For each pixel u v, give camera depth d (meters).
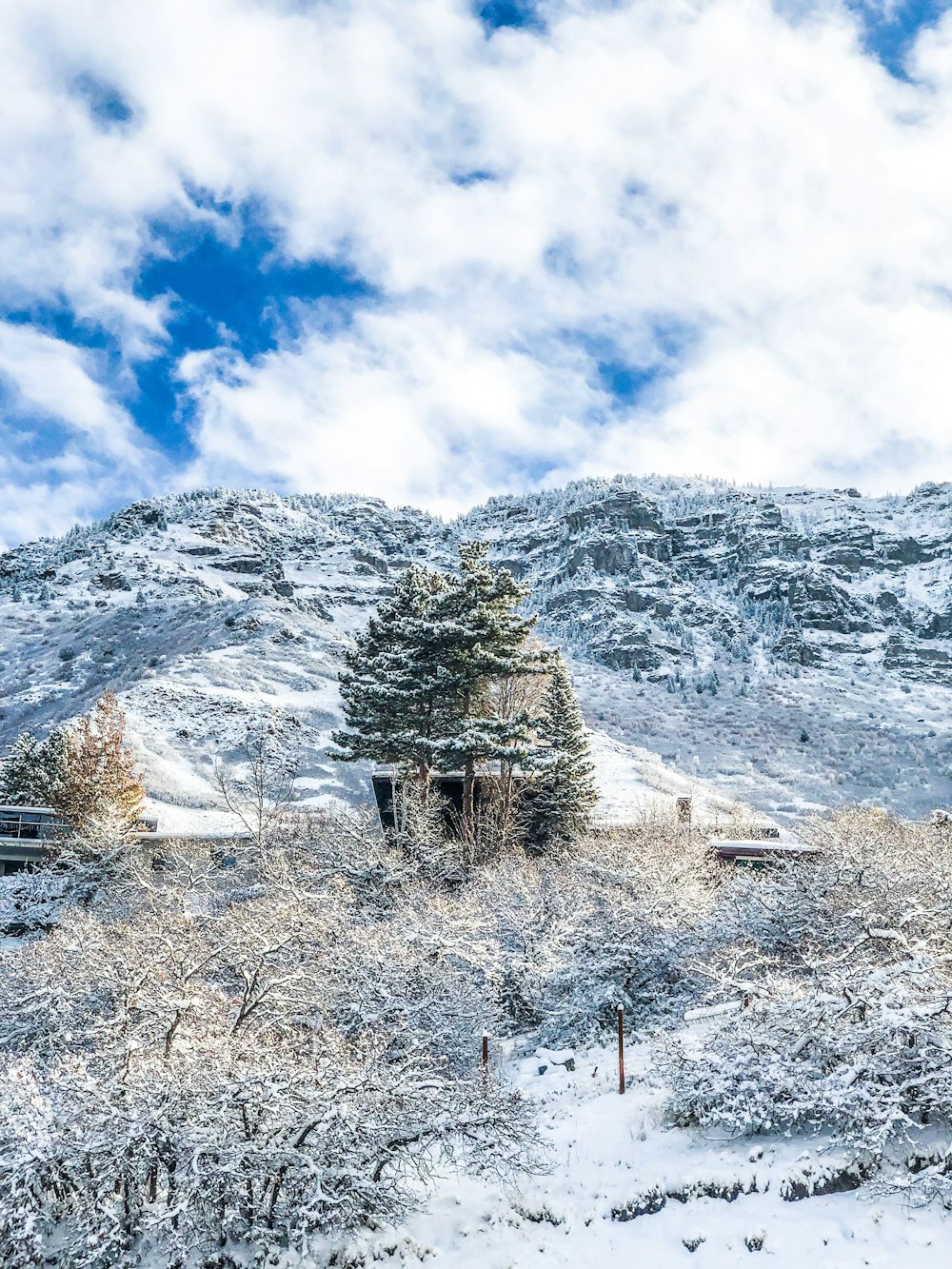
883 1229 8.07
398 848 28.89
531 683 41.28
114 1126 8.84
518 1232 9.33
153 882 30.89
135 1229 8.89
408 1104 9.95
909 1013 9.97
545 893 24.11
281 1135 9.20
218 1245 8.95
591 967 18.28
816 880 18.91
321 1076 9.69
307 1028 13.78
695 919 19.77
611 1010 18.02
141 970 12.53
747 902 19.66
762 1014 11.80
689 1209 9.15
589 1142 11.41
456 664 33.69
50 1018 14.97
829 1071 10.62
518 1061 17.41
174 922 15.43
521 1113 10.50
